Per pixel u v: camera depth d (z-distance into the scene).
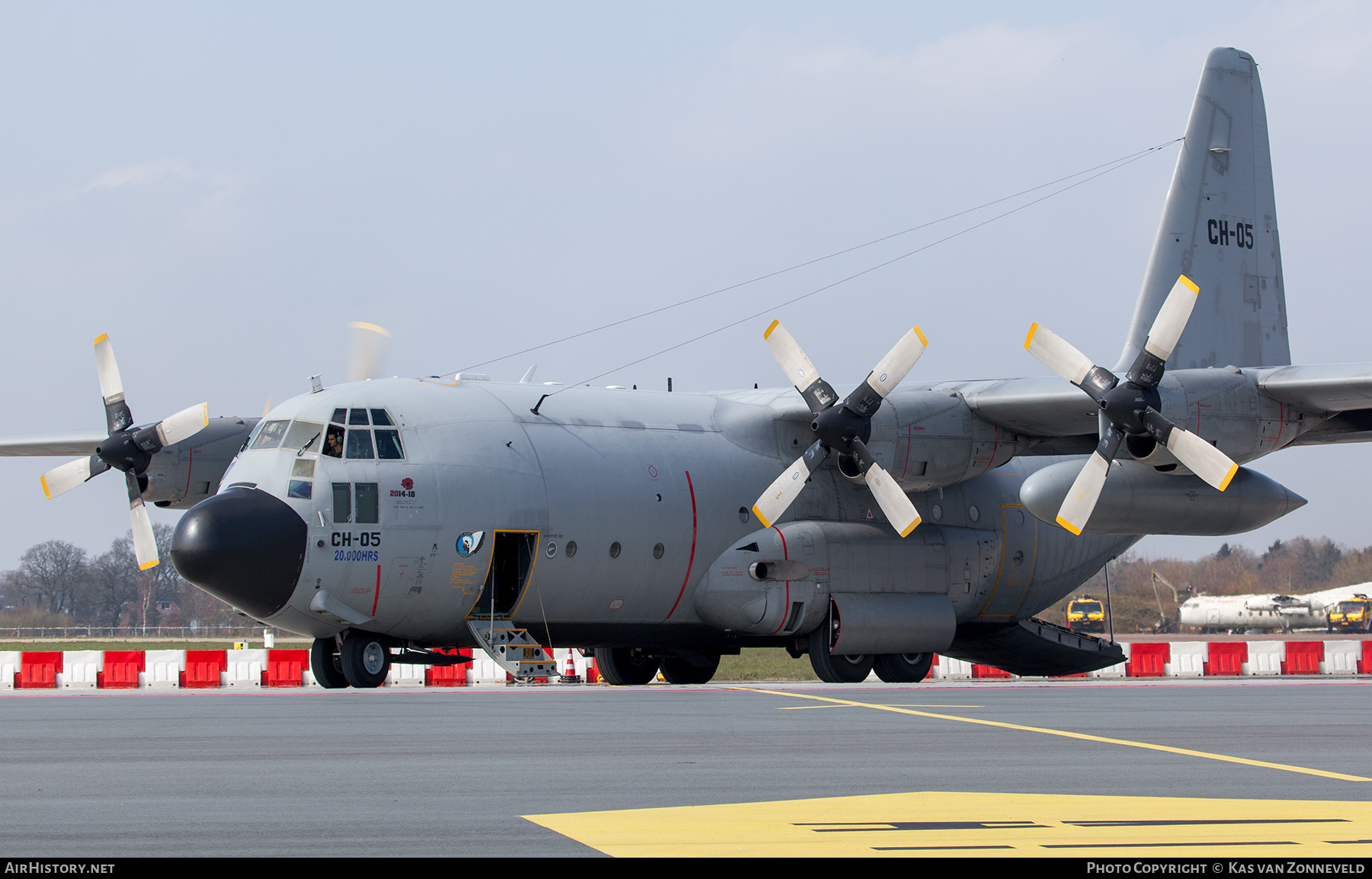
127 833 17.39
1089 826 17.95
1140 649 81.88
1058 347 57.28
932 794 20.89
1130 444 57.25
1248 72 73.19
